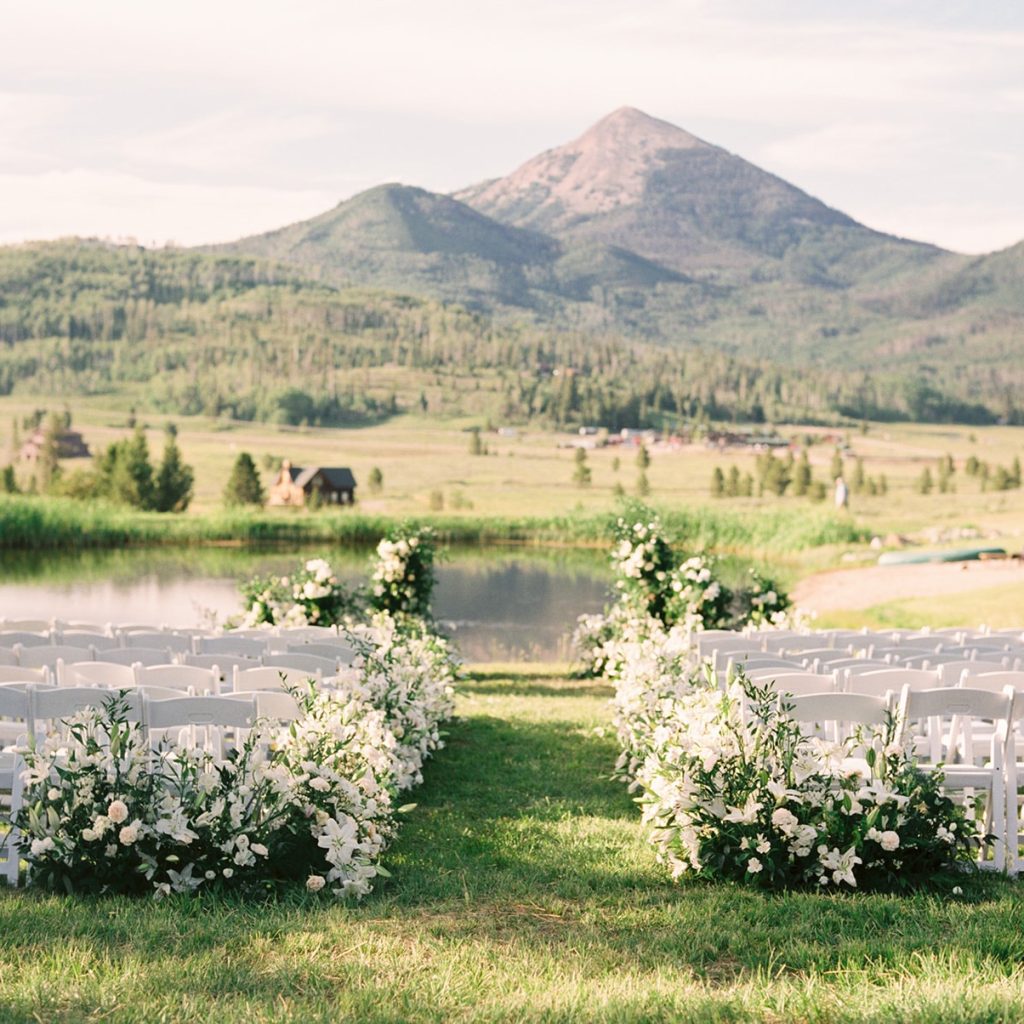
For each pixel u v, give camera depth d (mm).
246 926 5473
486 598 34344
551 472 142000
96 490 89938
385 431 187750
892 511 83312
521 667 19500
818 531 50969
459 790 9398
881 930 5609
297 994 4727
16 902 5809
